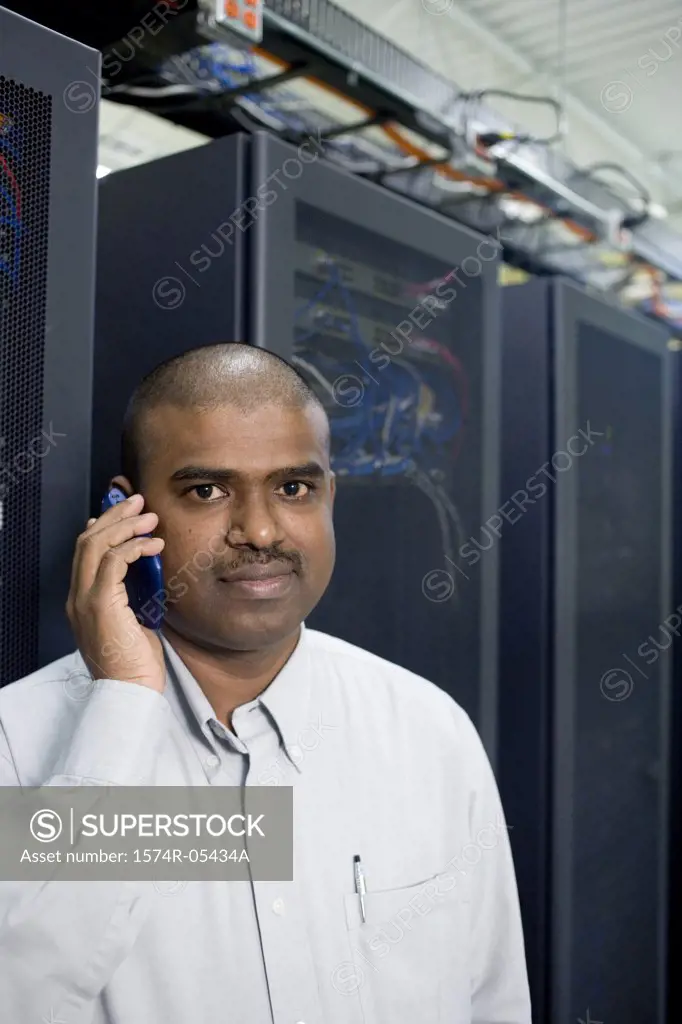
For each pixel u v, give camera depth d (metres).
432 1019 0.97
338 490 1.49
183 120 1.82
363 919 0.95
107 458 1.49
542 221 2.33
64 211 1.07
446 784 1.05
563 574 1.92
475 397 1.72
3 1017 0.77
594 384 2.09
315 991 0.90
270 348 1.29
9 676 1.03
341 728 1.01
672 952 2.56
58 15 1.41
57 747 0.91
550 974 1.90
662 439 2.34
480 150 1.93
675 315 2.97
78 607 0.88
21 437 1.04
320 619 1.46
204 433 0.86
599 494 2.10
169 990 0.85
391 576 1.59
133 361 1.45
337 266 1.47
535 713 1.94
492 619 1.76
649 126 2.82
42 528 1.06
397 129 1.91
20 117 1.02
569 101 2.70
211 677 0.94
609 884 2.09
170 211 1.39
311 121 1.86
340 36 1.62
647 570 2.30
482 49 2.42
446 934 1.00
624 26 2.34
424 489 1.65
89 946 0.80
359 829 0.98
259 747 0.95
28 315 1.04
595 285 2.78
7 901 0.80
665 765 2.35
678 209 3.38
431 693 1.10
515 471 1.97
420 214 1.56
